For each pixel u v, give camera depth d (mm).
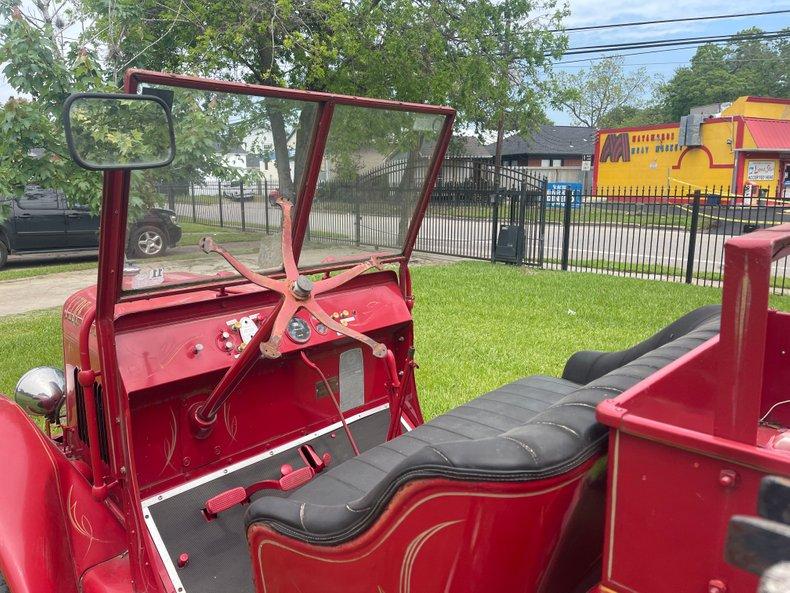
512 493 1312
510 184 14898
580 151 45719
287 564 1734
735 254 1051
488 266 12219
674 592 1188
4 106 4867
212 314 2328
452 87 12391
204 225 2084
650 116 56312
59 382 2660
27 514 1911
